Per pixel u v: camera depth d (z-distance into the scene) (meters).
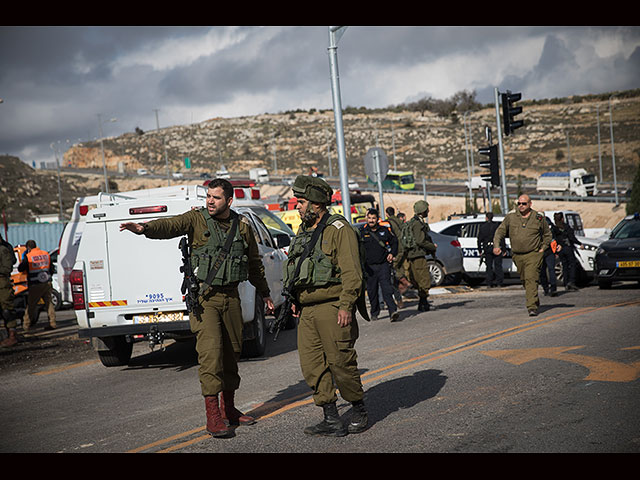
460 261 19.91
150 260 9.84
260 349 10.59
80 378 9.99
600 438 5.19
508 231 12.48
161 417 6.99
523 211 12.28
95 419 7.18
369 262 13.36
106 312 9.93
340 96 16.72
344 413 6.50
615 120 157.88
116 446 5.96
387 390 7.23
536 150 139.00
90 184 128.12
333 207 36.91
